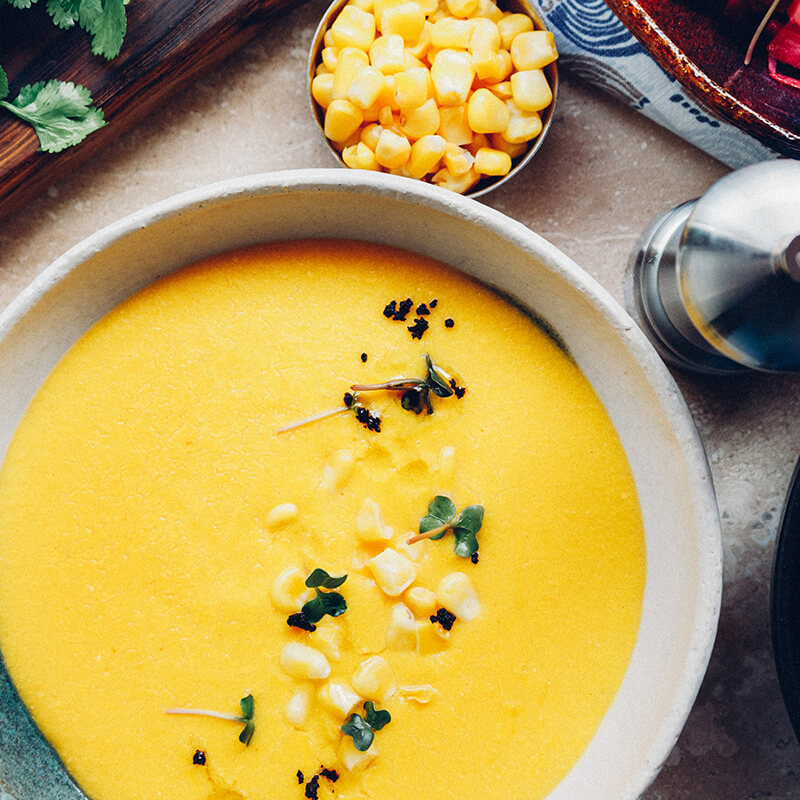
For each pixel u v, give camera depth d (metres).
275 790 0.36
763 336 0.36
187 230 0.36
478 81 0.39
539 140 0.39
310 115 0.41
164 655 0.36
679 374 0.41
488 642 0.36
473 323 0.37
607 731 0.36
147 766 0.36
